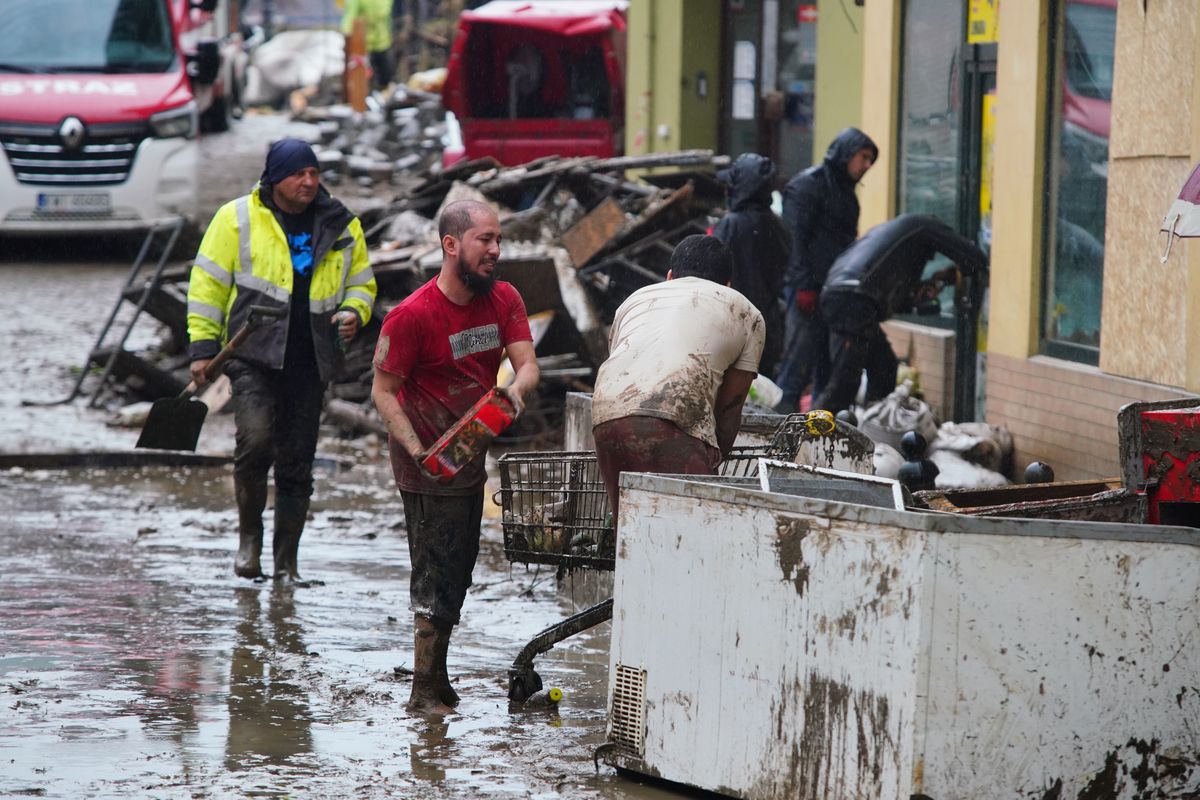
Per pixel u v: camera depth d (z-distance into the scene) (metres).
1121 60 29.91
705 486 16.02
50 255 69.06
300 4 132.00
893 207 41.84
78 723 18.64
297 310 26.73
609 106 65.31
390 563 29.06
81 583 26.62
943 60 39.16
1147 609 15.03
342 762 17.41
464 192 47.16
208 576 27.41
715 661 15.97
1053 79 33.16
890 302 33.91
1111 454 30.47
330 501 35.31
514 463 20.59
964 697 14.32
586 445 25.39
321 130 93.75
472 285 19.41
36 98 64.56
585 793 16.48
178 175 65.94
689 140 61.28
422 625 19.58
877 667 14.48
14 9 67.69
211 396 45.50
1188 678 15.27
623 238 42.72
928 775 14.24
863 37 44.97
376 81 113.62
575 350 42.59
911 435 25.12
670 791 16.62
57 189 64.44
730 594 15.81
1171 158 28.53
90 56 66.81
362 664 21.77
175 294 48.78
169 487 36.78
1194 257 27.64
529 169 48.62
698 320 19.00
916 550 14.18
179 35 69.19
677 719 16.36
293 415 27.09
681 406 18.64
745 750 15.66
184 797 16.09
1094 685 14.86
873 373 36.00
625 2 66.94
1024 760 14.61
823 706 14.94
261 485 27.03
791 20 57.56
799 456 20.81
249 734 18.39
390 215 49.84
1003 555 14.38
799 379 35.62
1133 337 29.80
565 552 20.41
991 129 37.00
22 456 38.59
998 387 34.75
